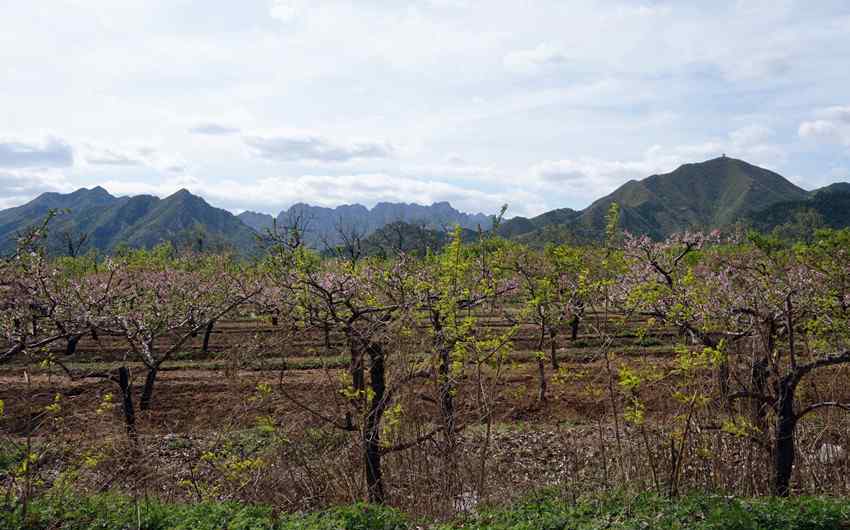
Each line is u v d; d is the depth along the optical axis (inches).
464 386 511.2
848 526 360.2
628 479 464.8
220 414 701.9
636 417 433.1
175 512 402.9
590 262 602.9
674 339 877.2
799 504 389.4
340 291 511.8
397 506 437.7
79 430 476.4
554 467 563.8
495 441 634.8
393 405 423.8
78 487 441.4
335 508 406.6
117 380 583.2
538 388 828.0
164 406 777.6
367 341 450.3
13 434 561.6
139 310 824.3
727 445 459.8
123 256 1680.6
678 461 421.7
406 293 498.3
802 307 507.8
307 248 521.7
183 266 1473.9
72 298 745.6
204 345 1086.4
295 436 449.7
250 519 379.6
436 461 442.6
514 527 369.4
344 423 469.7
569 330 1211.2
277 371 737.0
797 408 507.5
